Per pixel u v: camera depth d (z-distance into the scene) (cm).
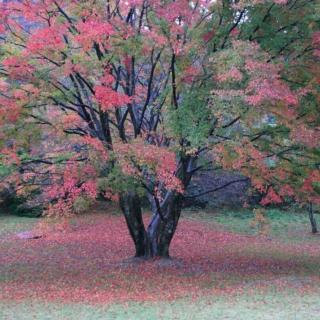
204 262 1758
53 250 2000
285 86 1173
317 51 1252
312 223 2606
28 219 2688
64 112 1448
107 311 1076
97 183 1265
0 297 1244
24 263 1745
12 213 2778
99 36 1135
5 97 1283
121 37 1195
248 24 1283
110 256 1873
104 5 1215
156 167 1207
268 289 1268
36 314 1056
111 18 1221
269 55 1225
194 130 1198
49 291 1311
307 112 1302
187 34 1298
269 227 2622
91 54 1280
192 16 1236
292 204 2902
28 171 1402
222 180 3050
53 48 1199
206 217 2931
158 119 1491
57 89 1348
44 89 1288
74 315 1043
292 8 1245
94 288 1345
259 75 1063
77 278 1484
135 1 1157
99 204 2997
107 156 1238
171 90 1373
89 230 2472
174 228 1722
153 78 1561
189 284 1386
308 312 995
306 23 1262
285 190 1465
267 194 1530
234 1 1258
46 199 1623
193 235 2441
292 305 1067
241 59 1096
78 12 1198
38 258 1839
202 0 1248
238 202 3103
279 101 1165
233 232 2573
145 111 1595
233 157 1241
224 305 1098
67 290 1320
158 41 1192
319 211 2966
